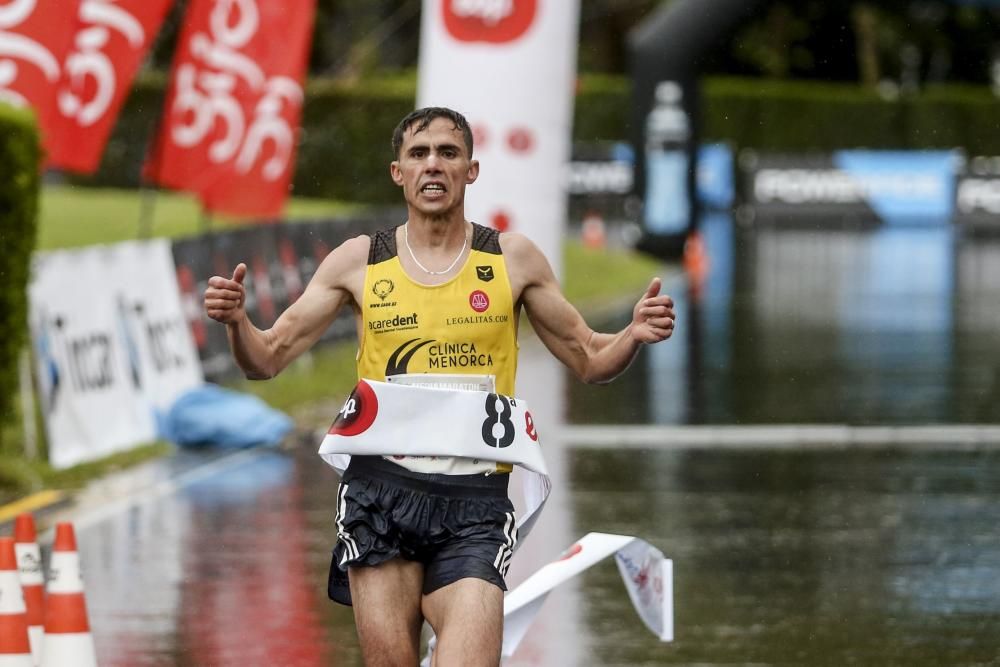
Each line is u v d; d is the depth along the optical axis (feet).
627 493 118.32
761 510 112.37
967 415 156.04
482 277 53.67
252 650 77.15
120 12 147.64
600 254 357.41
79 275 130.52
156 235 278.67
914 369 190.49
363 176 483.92
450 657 50.08
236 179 170.91
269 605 86.02
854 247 421.18
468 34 198.08
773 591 89.76
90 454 129.18
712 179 549.13
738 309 265.34
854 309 264.52
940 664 75.61
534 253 54.70
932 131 640.58
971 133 642.63
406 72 536.01
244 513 111.65
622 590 89.92
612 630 81.20
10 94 141.59
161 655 76.13
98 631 80.43
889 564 96.43
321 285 54.39
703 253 359.66
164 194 360.89
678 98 378.32
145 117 417.49
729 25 376.89
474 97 198.70
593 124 591.78
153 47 403.34
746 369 191.72
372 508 52.95
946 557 98.37
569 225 505.25
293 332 54.13
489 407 53.21
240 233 167.63
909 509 112.98
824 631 81.30
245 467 131.23
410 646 52.13
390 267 53.67
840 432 146.51
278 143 171.94
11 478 121.29
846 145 637.30
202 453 138.41
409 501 53.01
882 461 132.16
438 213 53.36
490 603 51.55
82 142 147.02
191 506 114.21
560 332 55.21
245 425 140.46
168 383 146.51
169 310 148.46
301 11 171.22
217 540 102.68
